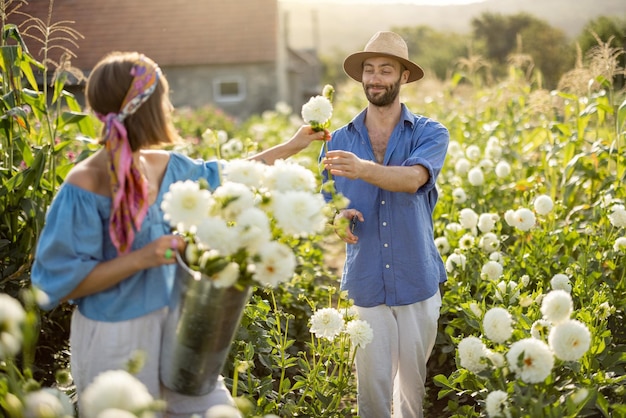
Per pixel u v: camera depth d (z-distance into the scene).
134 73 2.27
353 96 18.30
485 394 3.01
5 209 4.16
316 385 3.43
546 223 5.21
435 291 3.53
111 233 2.28
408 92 13.63
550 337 2.53
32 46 9.57
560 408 2.62
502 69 20.92
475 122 9.01
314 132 3.06
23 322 2.11
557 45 26.25
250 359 3.30
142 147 2.35
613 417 2.72
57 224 2.26
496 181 6.58
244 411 2.25
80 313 2.39
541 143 7.20
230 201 2.20
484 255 4.59
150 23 23.70
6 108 4.21
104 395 1.82
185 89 23.92
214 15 24.41
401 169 3.22
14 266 4.06
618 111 5.73
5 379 2.20
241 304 2.27
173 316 2.32
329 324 3.20
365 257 3.47
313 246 6.50
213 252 2.17
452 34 42.56
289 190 2.36
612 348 3.60
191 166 2.62
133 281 2.35
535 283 4.36
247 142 4.32
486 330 2.74
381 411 3.51
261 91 24.05
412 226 3.44
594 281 4.06
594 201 5.97
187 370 2.33
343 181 3.53
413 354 3.52
